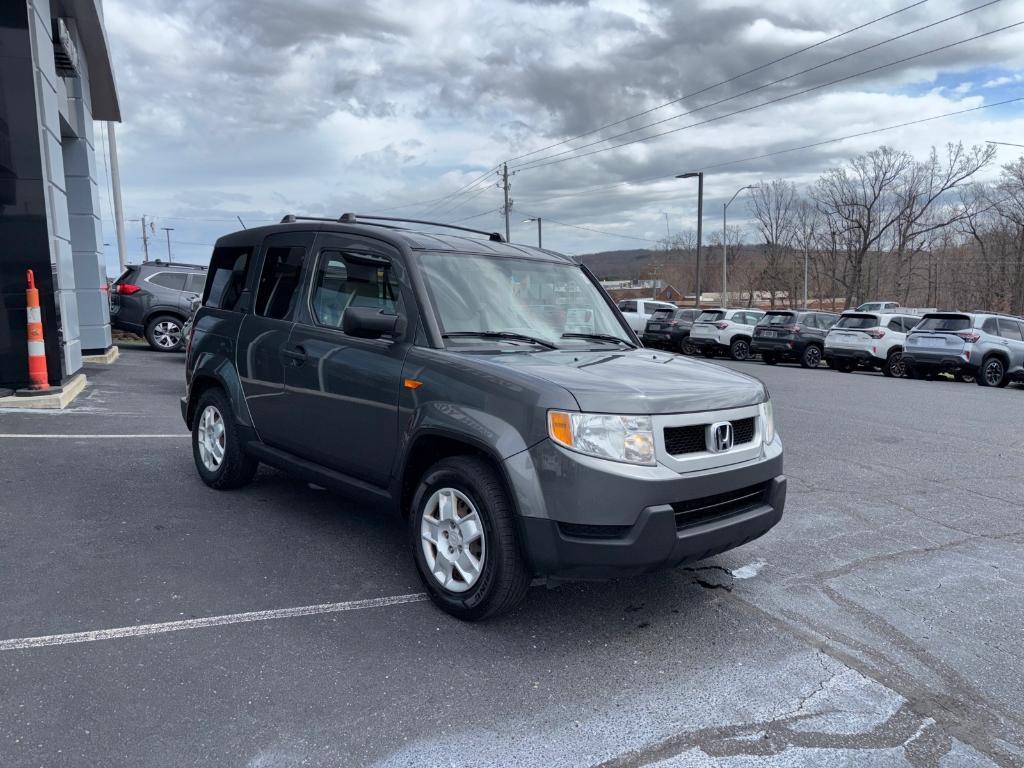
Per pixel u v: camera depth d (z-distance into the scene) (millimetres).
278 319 5059
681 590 4230
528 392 3434
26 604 3664
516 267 4742
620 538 3316
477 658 3344
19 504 5227
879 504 6207
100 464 6418
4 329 9117
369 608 3812
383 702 2957
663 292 85250
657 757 2674
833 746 2777
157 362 15008
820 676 3299
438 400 3750
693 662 3387
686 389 3623
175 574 4129
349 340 4422
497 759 2623
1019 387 18453
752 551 4941
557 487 3291
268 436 5086
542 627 3689
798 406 12336
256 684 3043
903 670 3379
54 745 2586
